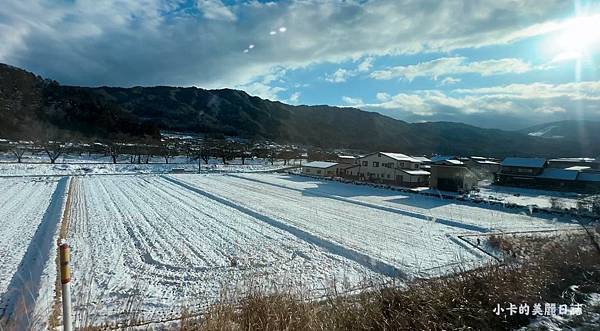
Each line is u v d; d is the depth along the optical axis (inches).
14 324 207.9
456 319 162.7
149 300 292.7
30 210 676.1
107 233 523.5
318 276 372.5
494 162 1825.8
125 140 2365.9
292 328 144.6
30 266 362.9
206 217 671.8
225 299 173.5
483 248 498.3
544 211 815.7
